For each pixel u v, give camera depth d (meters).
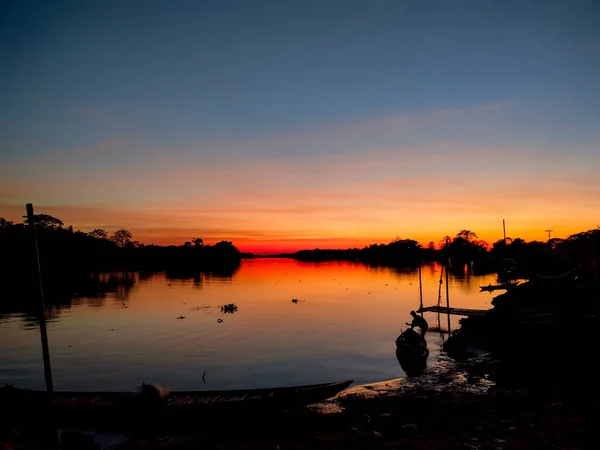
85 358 26.09
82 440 10.74
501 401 13.78
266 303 54.06
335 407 15.33
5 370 23.50
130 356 26.52
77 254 128.25
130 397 13.80
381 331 35.00
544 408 12.24
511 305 25.55
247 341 30.95
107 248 164.12
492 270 131.12
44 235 117.56
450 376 19.41
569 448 8.88
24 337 32.78
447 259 40.47
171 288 76.00
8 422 12.49
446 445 9.62
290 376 21.78
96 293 66.56
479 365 21.17
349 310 47.88
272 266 194.00
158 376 22.05
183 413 13.59
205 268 164.88
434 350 26.84
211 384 20.58
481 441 9.81
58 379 21.67
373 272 134.00
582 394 13.83
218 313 45.16
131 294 65.19
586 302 21.06
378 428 11.73
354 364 24.08
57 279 97.75
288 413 14.26
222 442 11.38
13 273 81.81
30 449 10.20
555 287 25.08
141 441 11.62
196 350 28.08
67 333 34.31
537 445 9.18
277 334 33.72
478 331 28.03
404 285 82.50
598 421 10.60
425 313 44.81
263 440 11.33
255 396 14.68
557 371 17.95
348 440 10.65
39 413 13.59
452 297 59.84
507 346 22.95
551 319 20.38
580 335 18.38
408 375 20.83
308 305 52.28
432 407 13.65
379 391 17.59
